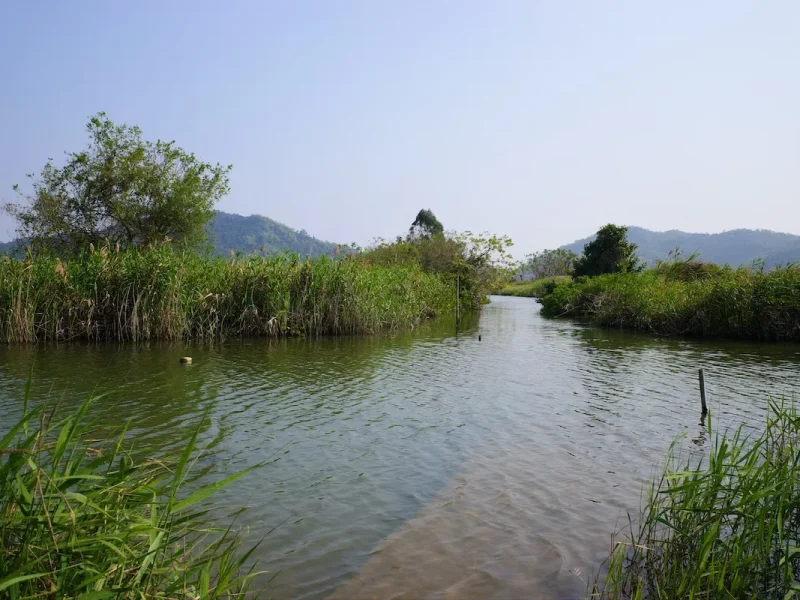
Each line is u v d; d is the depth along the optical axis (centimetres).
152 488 372
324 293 2130
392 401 1071
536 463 745
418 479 687
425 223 6394
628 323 2659
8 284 1733
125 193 2711
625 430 891
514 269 4056
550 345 1961
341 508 604
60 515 323
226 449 779
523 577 478
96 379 1201
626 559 501
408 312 2525
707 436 859
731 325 2177
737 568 423
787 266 2292
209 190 2917
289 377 1279
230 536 532
